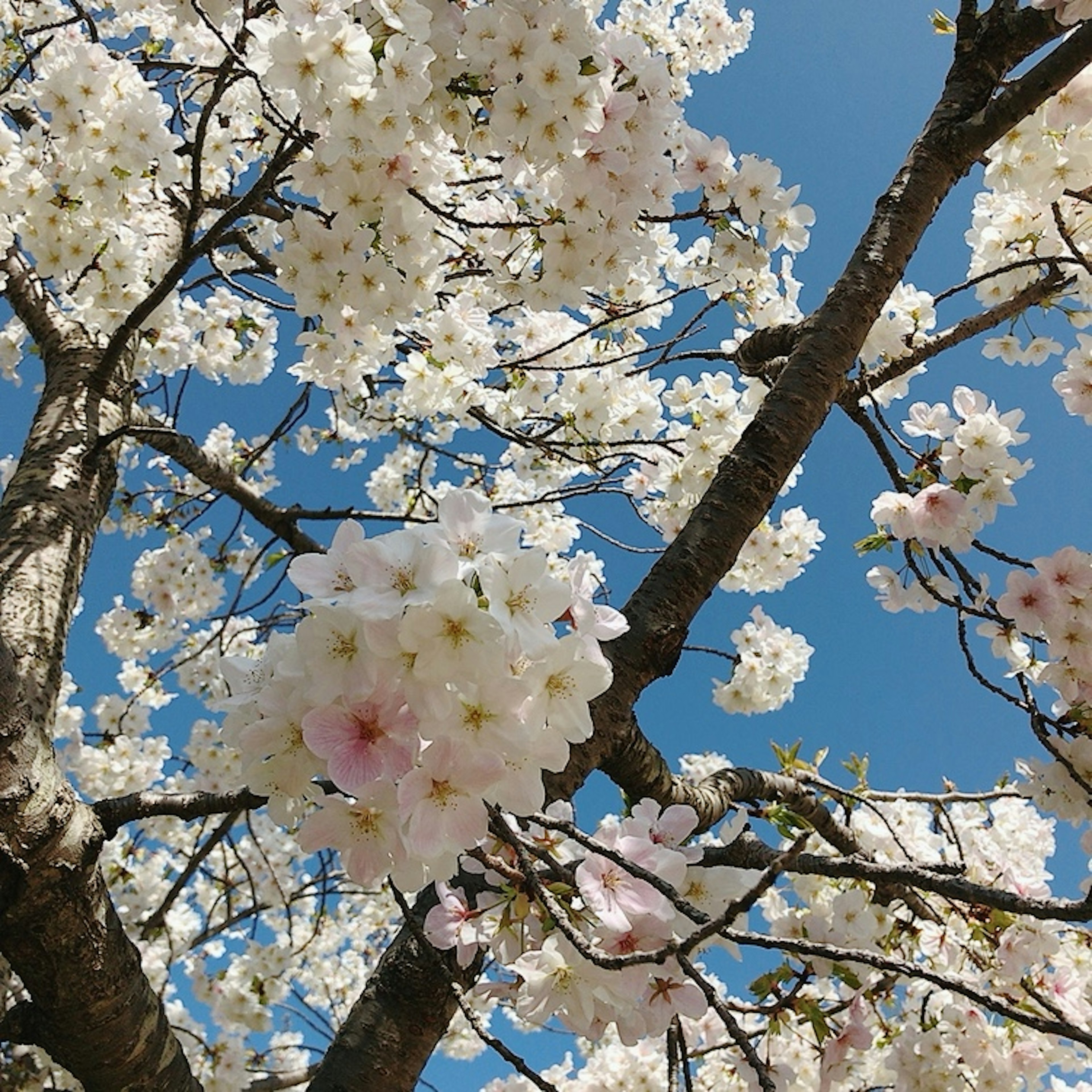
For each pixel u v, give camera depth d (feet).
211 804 5.81
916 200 8.61
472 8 7.10
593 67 7.09
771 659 15.01
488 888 5.18
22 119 14.40
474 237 10.84
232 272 12.00
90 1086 6.16
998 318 9.70
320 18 6.12
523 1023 4.70
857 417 9.02
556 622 4.35
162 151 9.86
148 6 16.40
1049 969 9.92
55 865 5.52
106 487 10.93
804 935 6.61
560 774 6.26
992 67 8.85
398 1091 5.50
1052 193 8.85
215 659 18.20
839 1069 6.30
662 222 9.45
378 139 6.72
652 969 4.48
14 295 13.53
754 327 12.69
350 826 3.97
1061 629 7.48
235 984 17.25
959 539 8.23
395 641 3.68
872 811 13.09
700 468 12.55
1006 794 9.78
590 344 13.96
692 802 7.75
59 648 8.64
